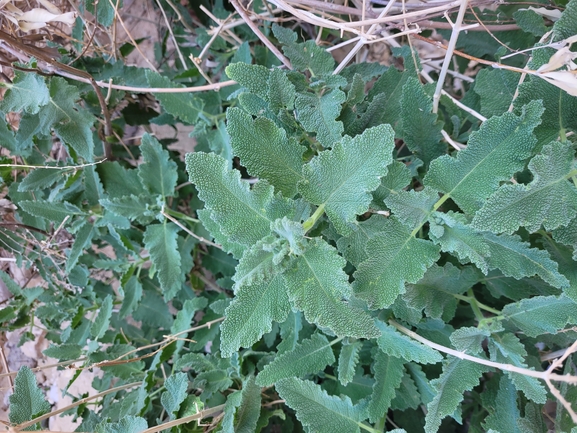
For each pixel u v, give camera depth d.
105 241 0.49
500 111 0.31
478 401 0.41
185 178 0.47
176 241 0.41
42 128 0.37
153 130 0.56
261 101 0.31
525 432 0.31
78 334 0.46
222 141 0.40
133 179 0.43
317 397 0.32
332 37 0.50
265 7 0.40
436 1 0.33
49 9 0.32
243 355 0.38
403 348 0.31
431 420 0.28
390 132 0.24
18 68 0.34
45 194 0.47
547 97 0.27
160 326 0.49
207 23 0.49
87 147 0.39
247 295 0.24
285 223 0.23
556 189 0.24
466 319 0.39
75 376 0.39
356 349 0.34
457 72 0.41
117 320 0.49
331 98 0.30
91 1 0.40
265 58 0.44
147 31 0.54
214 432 0.36
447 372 0.30
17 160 0.46
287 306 0.25
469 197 0.27
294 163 0.27
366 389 0.37
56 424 0.55
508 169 0.26
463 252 0.26
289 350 0.34
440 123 0.31
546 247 0.30
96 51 0.43
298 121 0.31
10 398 0.32
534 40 0.37
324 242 0.24
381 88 0.34
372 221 0.29
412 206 0.27
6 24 0.36
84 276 0.46
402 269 0.27
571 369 0.34
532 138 0.25
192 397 0.35
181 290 0.48
